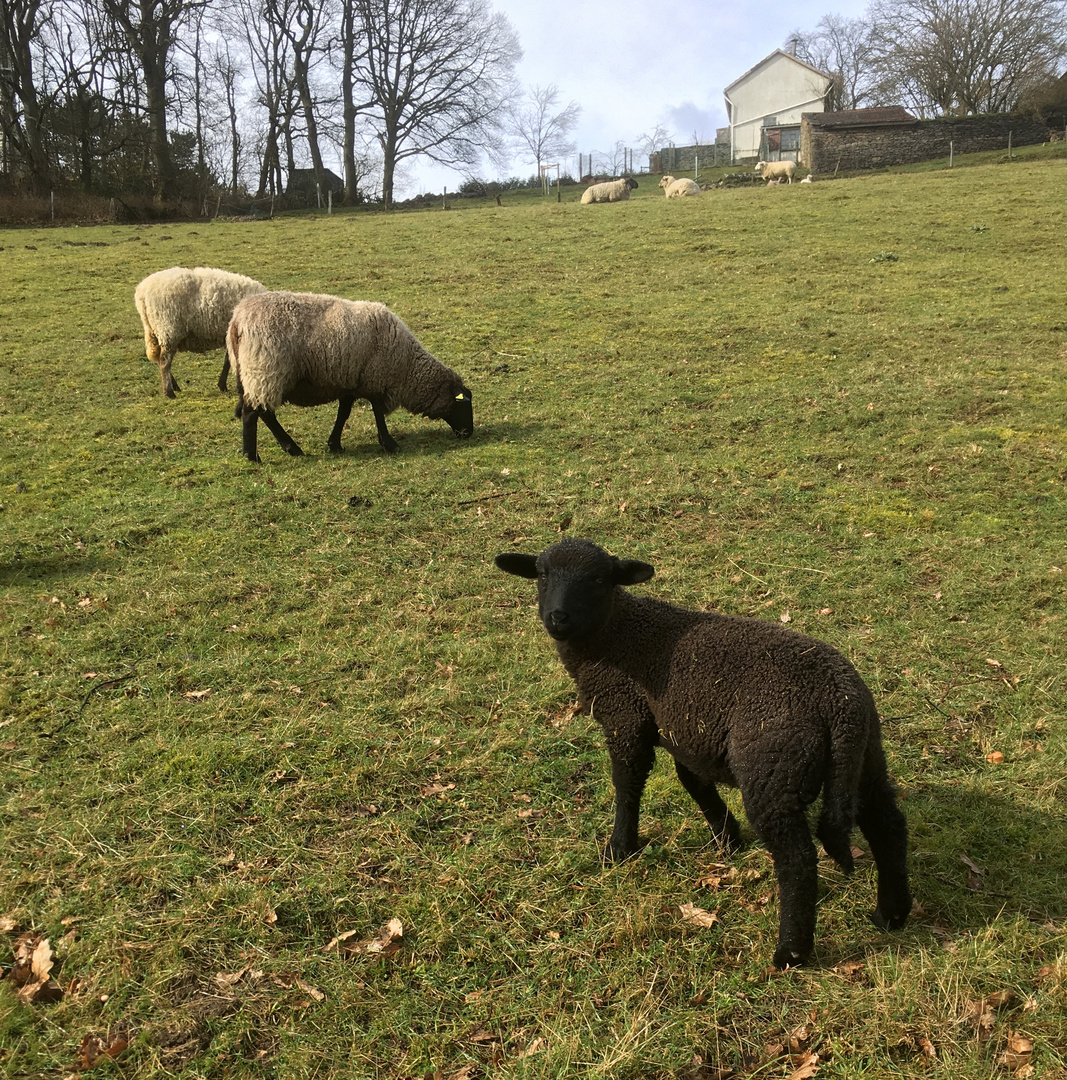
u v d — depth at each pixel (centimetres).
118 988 189
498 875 222
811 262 849
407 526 399
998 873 215
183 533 395
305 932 206
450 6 2350
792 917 183
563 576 213
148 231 1363
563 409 539
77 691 294
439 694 292
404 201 2384
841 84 2931
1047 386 518
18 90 1897
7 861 226
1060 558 348
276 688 296
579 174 2920
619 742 219
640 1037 174
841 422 485
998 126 2025
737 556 363
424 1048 176
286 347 459
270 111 2416
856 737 179
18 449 494
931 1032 171
